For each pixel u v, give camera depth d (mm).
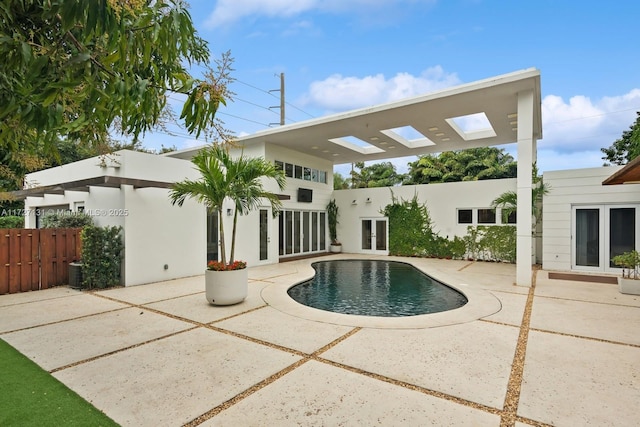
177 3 1548
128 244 7957
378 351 3949
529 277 7836
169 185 8062
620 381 3166
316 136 11961
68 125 1759
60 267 8047
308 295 7633
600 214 9695
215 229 10422
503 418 2568
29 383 3141
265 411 2672
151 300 6562
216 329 4789
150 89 1877
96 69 1509
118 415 2613
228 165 6074
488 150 23906
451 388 3047
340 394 2939
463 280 8703
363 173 29422
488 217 12852
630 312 5594
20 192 9344
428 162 24281
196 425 2488
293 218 14156
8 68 1322
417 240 14188
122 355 3836
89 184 7434
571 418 2564
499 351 3934
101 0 1229
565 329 4715
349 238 16062
